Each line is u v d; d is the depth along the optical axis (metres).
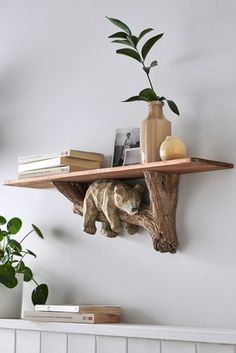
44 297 2.41
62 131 2.49
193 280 2.08
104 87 2.38
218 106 2.08
